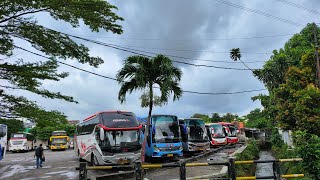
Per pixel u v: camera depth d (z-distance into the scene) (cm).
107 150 1853
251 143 3988
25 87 1000
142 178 852
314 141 1497
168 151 2248
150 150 2248
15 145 4606
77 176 1714
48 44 1033
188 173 1658
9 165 2452
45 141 5878
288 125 2781
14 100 984
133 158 1875
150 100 2031
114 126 1903
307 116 2317
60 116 1053
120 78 2017
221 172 1594
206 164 870
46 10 1007
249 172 2130
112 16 1084
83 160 2481
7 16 969
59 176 1734
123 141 1892
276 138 4441
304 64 2834
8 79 984
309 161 1415
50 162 2602
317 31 3906
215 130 3734
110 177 1534
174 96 2064
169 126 2327
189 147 2819
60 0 979
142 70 1981
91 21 1065
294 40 4088
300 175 928
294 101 2681
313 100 2347
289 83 2783
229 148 3672
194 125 2909
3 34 981
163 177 1576
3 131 2616
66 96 1075
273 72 3994
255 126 6575
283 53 4019
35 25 1009
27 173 1914
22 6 962
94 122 2041
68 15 1034
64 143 4809
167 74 1997
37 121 999
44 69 1021
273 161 921
